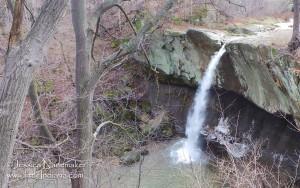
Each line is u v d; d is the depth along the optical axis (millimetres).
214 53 11570
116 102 12211
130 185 8984
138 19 12547
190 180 8977
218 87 12141
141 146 11031
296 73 8336
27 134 6633
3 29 10766
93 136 5605
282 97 9375
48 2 2445
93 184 6789
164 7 4680
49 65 10734
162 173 9820
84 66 5148
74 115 8602
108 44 12609
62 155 5648
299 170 8875
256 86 10445
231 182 7652
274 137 10211
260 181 7395
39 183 6836
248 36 11492
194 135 12273
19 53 2393
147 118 12570
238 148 10070
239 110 11633
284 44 9328
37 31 2422
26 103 7047
